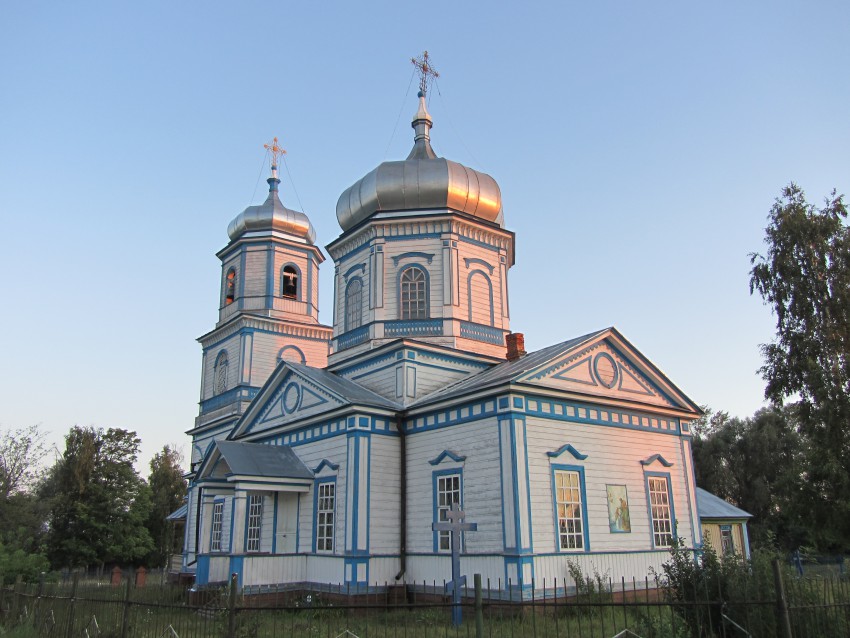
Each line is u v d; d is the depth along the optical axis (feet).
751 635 35.47
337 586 76.38
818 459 97.45
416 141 109.91
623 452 80.02
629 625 46.96
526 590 65.51
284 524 88.79
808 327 97.96
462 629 55.83
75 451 179.93
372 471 79.36
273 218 139.64
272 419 97.40
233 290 139.85
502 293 100.17
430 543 76.33
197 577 76.13
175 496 218.79
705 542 50.24
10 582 88.28
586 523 73.20
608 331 81.30
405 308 95.45
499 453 70.64
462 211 100.32
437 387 88.28
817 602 37.88
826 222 99.35
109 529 177.37
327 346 139.03
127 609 47.11
